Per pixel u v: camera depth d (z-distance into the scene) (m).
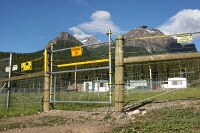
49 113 9.87
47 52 10.89
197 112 6.88
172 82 19.88
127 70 17.00
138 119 7.11
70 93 14.19
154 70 16.78
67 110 10.12
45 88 10.66
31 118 9.15
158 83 17.30
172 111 7.28
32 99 13.46
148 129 5.75
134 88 17.69
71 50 10.48
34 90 14.43
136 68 17.20
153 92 15.62
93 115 8.39
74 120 8.01
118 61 8.59
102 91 14.75
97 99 12.84
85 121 7.72
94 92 14.07
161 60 8.17
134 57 8.45
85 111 9.41
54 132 6.64
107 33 9.12
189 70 15.20
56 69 13.39
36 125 7.86
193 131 5.23
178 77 20.11
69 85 15.02
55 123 7.89
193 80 14.87
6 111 11.69
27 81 14.99
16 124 8.20
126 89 17.45
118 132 5.88
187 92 11.82
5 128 7.68
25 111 10.98
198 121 5.94
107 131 6.23
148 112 7.73
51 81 10.87
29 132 6.81
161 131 5.47
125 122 7.01
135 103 9.62
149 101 9.83
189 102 8.38
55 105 12.07
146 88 17.45
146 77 17.31
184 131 5.33
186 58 7.91
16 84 15.32
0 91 14.62
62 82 15.08
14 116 10.04
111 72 8.95
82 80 14.43
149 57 8.30
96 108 10.31
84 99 12.96
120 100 8.38
